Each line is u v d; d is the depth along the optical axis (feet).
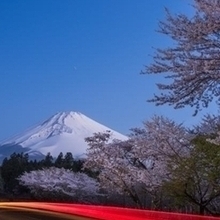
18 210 131.44
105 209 99.14
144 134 137.59
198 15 57.16
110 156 154.40
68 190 211.41
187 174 93.25
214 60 55.11
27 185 229.86
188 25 57.16
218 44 56.24
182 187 94.73
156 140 116.57
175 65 58.23
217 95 57.36
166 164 109.81
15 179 281.95
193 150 94.89
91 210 106.32
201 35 56.13
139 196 150.10
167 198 123.13
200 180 93.20
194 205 102.68
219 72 55.47
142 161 147.43
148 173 130.72
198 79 57.11
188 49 57.16
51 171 222.89
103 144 157.48
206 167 91.25
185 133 113.29
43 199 226.38
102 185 155.12
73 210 119.65
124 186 148.87
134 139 139.85
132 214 86.22
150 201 148.77
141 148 129.90
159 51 58.95
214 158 89.81
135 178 143.64
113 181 149.38
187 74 57.36
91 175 222.69
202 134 95.14
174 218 71.05
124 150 155.02
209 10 55.83
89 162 158.61
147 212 80.12
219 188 89.92
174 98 58.85
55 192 217.15
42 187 218.38
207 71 55.36
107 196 180.75
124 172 147.54
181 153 108.58
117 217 92.68
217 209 102.47
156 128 115.65
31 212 121.19
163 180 107.34
